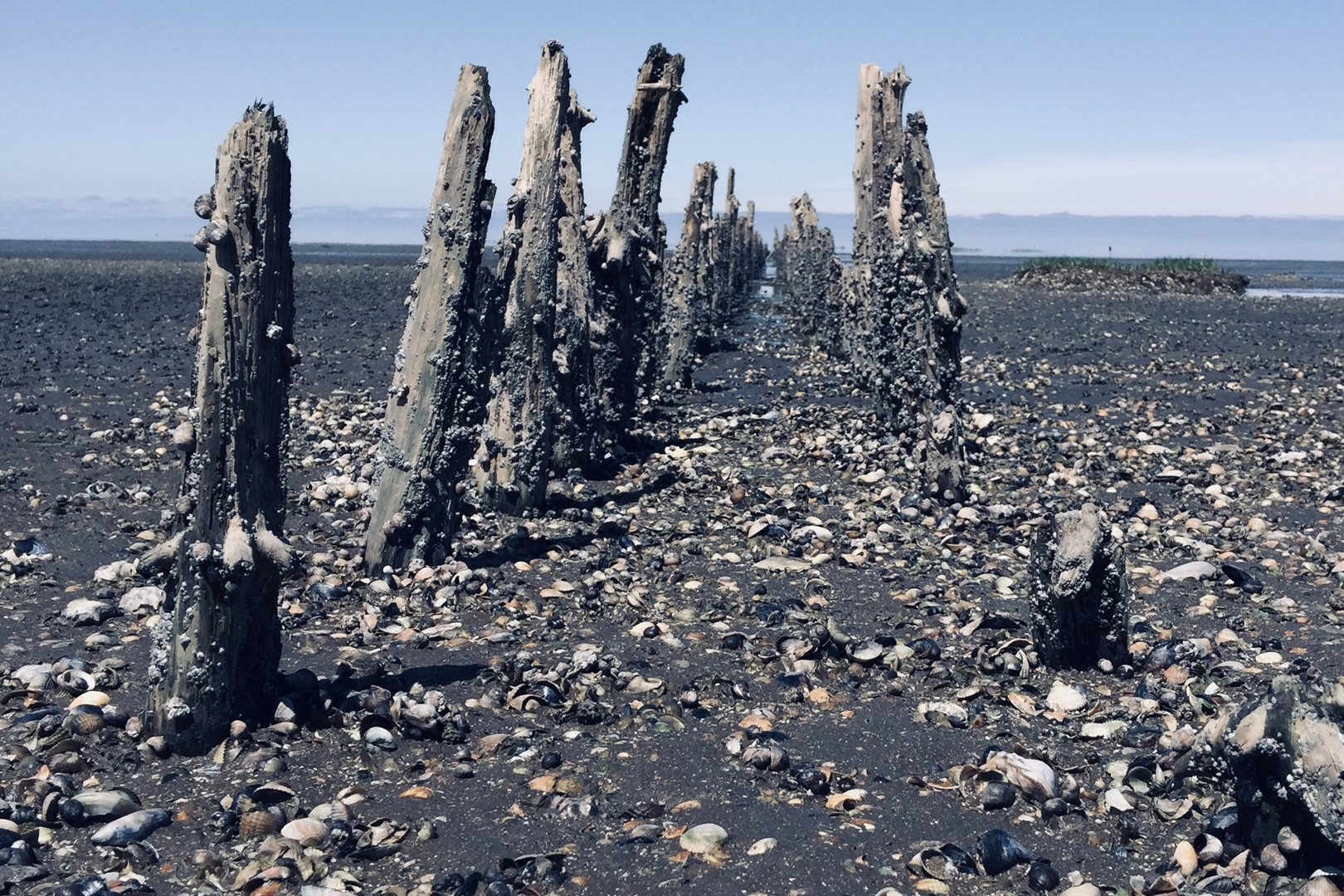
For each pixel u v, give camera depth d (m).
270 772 5.62
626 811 5.32
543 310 10.96
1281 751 4.61
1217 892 4.54
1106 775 5.72
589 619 8.28
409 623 8.09
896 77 15.07
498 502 11.11
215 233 5.27
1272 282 89.69
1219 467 13.54
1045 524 7.32
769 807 5.35
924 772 5.78
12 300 37.53
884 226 15.10
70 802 5.10
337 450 14.21
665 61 15.38
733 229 43.31
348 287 50.81
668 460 14.30
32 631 7.83
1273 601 8.73
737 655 7.54
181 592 5.64
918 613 8.48
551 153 10.98
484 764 5.84
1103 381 22.47
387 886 4.66
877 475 12.93
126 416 16.50
